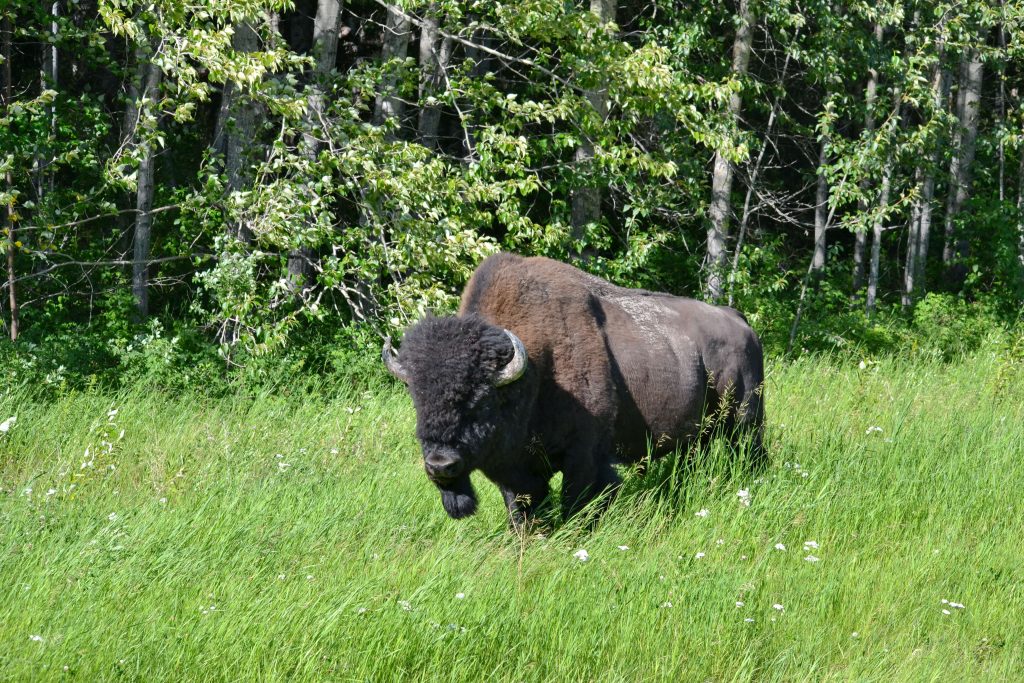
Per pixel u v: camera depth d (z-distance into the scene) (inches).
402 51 2269.9
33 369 1626.5
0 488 1072.8
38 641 679.7
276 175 1935.3
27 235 1964.8
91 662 660.1
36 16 1854.1
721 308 1278.3
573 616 773.3
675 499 1091.9
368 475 1121.4
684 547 943.7
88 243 2380.7
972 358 2427.4
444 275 1866.4
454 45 2650.1
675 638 747.4
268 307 1780.3
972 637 816.3
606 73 1979.6
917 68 2812.5
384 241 1812.3
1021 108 3437.5
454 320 907.4
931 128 2623.0
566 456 1021.2
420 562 868.6
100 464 1142.3
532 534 980.6
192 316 2303.2
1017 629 830.5
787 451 1255.5
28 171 1840.6
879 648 775.1
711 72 2605.8
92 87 2733.8
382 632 714.2
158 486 1090.7
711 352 1198.3
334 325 2160.4
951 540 999.6
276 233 1712.6
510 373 894.4
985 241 3166.8
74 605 741.9
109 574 796.0
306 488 1074.7
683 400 1140.5
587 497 1016.2
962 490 1144.8
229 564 844.6
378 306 1835.6
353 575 847.7
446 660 698.2
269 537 909.8
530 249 2028.8
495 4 1994.3
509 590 805.9
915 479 1143.6
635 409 1097.4
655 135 2549.2
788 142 3639.3
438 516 1023.6
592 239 2220.7
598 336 1042.7
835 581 871.1
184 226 2094.0
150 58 1738.4
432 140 2454.5
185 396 1605.6
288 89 1713.8
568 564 872.9
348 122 1788.9
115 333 1937.7
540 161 2434.8
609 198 2763.3
